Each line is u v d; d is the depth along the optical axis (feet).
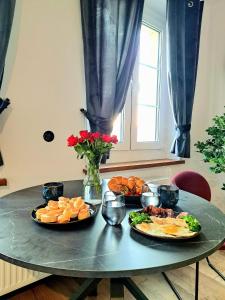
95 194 3.69
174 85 7.57
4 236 2.52
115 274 1.94
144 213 3.00
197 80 8.83
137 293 3.37
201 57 8.91
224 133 7.22
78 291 3.45
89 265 2.01
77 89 5.99
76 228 2.76
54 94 5.62
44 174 5.57
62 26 5.63
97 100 5.90
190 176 5.67
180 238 2.43
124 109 7.45
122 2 5.98
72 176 6.02
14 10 4.74
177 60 7.48
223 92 8.89
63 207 3.00
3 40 4.47
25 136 5.24
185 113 7.70
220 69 8.93
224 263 6.51
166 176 8.08
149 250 2.27
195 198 4.05
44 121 5.50
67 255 2.16
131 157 7.81
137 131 7.94
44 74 5.43
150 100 8.37
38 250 2.24
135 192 3.82
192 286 5.52
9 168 5.07
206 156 7.55
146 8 7.77
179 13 7.34
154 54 8.35
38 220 2.81
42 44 5.35
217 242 2.45
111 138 3.67
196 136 9.02
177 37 7.39
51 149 5.65
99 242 2.42
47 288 5.47
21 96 5.13
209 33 9.11
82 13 5.83
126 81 6.33
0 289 4.60
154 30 8.25
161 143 8.72
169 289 5.43
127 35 6.15
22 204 3.48
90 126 6.01
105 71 5.82
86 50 5.85
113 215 2.81
